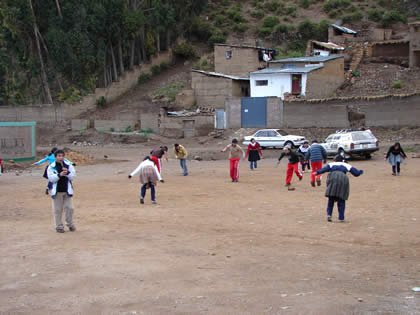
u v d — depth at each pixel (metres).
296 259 7.00
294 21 74.88
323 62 43.94
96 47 58.38
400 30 66.00
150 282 5.91
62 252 7.57
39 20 57.66
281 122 39.91
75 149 43.41
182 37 70.94
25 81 60.34
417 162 23.55
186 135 45.25
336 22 68.25
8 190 17.48
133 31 59.03
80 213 11.76
